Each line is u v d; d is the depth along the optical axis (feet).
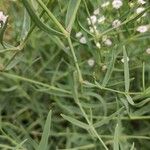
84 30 1.16
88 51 1.42
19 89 1.45
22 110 1.49
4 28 0.93
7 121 1.51
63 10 1.23
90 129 1.05
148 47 1.37
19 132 1.41
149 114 1.45
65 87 1.38
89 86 1.09
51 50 1.51
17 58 1.16
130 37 1.25
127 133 1.42
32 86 1.34
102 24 1.28
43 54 1.58
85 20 1.42
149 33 1.26
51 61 1.50
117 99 1.19
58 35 0.98
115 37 1.25
